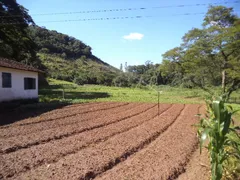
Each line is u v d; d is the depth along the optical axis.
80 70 70.19
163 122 10.90
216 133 3.98
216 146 4.02
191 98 30.17
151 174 4.91
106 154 5.99
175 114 13.70
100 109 14.67
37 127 8.84
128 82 60.81
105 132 8.47
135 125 9.99
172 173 5.00
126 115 12.63
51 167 5.05
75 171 4.85
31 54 31.47
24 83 16.27
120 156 5.90
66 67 71.62
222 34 22.97
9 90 14.60
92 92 30.22
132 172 5.00
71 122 10.08
